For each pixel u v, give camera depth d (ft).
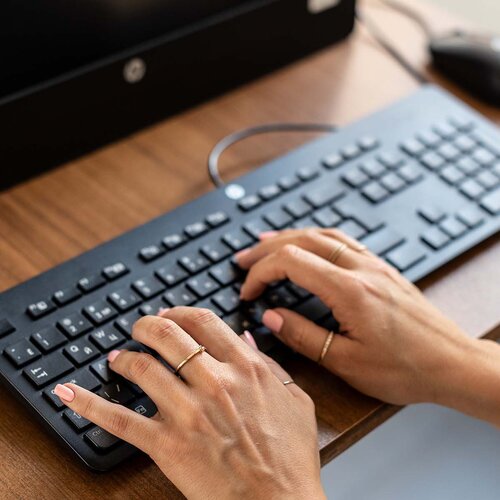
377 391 2.28
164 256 2.50
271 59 3.31
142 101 2.96
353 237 2.61
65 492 2.03
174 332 2.15
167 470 1.99
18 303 2.33
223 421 2.02
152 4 2.83
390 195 2.76
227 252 2.53
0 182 2.73
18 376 2.17
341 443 2.23
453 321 2.48
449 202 2.77
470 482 3.14
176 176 2.90
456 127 3.04
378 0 3.81
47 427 2.09
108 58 2.81
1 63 2.56
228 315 2.37
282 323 2.31
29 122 2.68
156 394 2.06
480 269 2.66
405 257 2.58
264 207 2.68
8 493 2.02
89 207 2.75
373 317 2.29
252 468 1.98
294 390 2.21
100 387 2.16
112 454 2.05
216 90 3.19
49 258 2.58
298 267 2.35
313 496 1.99
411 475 3.07
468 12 5.58
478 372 2.30
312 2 3.29
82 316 2.30
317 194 2.73
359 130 2.98
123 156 2.95
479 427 3.08
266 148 3.04
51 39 2.64
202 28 2.99
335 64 3.44
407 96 3.15
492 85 3.27
